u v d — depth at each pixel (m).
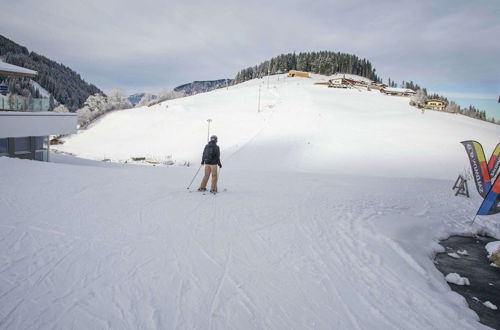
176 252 4.57
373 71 190.62
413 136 40.12
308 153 34.22
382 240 5.88
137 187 8.62
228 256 4.59
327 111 55.78
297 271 4.32
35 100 17.83
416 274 4.67
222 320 3.10
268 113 57.91
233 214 6.71
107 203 6.78
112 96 85.62
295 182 12.84
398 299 3.85
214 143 8.73
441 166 28.47
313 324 3.17
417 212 8.68
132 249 4.55
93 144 51.28
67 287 3.45
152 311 3.15
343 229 6.30
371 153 33.31
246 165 30.20
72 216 5.73
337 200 9.06
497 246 6.29
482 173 9.20
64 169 10.19
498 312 4.01
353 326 3.20
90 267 3.93
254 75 190.12
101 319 2.97
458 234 7.68
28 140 17.66
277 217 6.75
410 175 25.80
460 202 10.79
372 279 4.31
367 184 13.41
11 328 2.75
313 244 5.37
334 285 4.04
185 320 3.05
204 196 8.24
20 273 3.67
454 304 3.98
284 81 132.12
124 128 58.50
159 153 44.00
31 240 4.57
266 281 3.96
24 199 6.48
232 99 79.94
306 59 182.00
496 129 55.66
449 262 5.84
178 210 6.70
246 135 46.34
